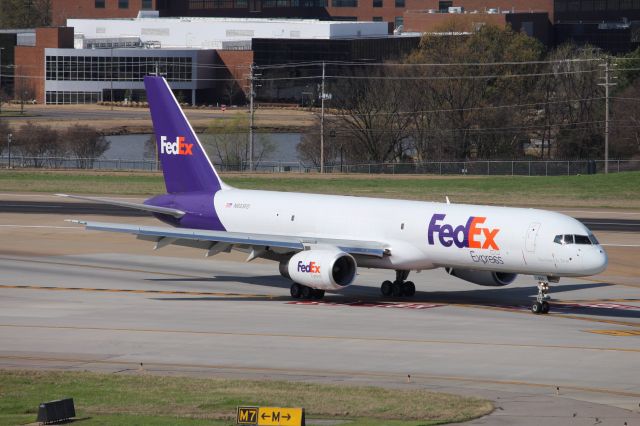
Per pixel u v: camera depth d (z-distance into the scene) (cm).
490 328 18025
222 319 18750
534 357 15538
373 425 11212
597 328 18188
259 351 15925
